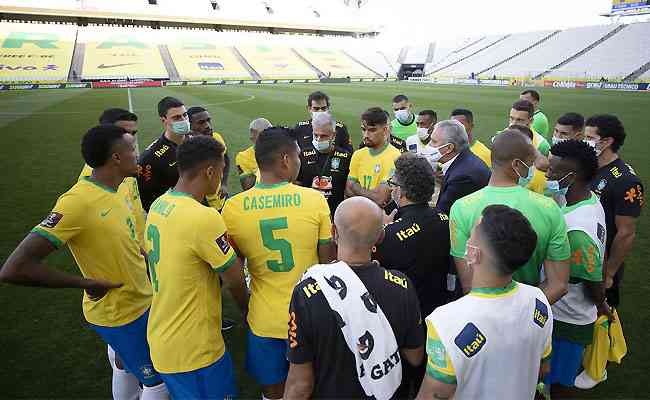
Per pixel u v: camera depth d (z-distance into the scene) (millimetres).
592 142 3000
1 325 3879
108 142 2291
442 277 2473
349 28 71500
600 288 2387
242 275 2219
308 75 54406
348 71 58438
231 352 3551
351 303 1587
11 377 3166
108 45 50312
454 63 57688
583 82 35000
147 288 2646
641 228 5910
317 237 2305
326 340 1610
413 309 1714
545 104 20922
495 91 31391
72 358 3404
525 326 1574
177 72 47969
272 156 2213
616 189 2902
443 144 3125
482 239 1541
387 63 64750
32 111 18844
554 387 2643
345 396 1645
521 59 49750
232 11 66062
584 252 2334
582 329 2473
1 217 6387
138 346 2559
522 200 2154
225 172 4730
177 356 2127
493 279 1557
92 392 3018
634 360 3307
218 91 31500
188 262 2055
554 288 2131
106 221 2346
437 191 5488
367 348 1580
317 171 4184
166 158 3691
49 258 5207
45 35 48250
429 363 1563
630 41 41719
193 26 64438
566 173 2389
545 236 2115
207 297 2152
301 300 1641
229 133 13547
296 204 2242
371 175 4102
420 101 23594
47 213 6562
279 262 2248
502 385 1582
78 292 4516
